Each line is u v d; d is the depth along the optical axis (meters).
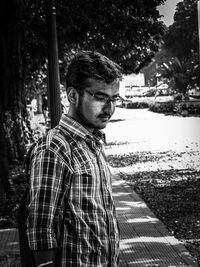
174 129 23.97
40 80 25.48
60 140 1.76
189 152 14.52
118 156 14.52
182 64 58.44
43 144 1.75
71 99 1.85
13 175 10.48
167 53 70.25
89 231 1.75
